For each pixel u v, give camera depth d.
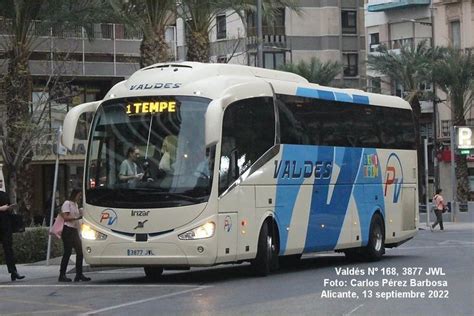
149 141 24.22
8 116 38.91
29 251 34.28
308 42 104.38
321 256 36.81
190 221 23.56
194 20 41.66
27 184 39.28
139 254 23.84
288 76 28.88
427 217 64.12
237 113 24.84
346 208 30.50
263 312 18.16
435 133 86.38
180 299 20.80
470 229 62.72
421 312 18.14
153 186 23.86
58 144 31.97
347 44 105.81
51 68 48.56
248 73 26.81
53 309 19.80
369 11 101.81
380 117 33.19
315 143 28.70
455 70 80.12
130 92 24.75
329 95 29.84
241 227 24.77
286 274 27.02
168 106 24.25
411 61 82.38
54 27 41.81
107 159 24.55
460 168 86.25
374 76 94.25
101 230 24.23
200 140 23.84
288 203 27.11
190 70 24.91
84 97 58.72
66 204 26.55
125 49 59.09
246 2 42.09
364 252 32.38
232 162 24.48
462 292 21.62
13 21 39.31
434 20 94.75
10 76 39.09
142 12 39.66
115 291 23.06
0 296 22.78
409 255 36.22
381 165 33.06
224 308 18.89
